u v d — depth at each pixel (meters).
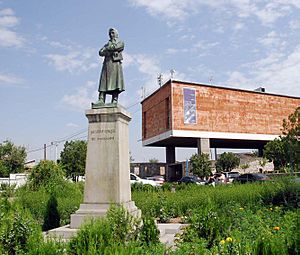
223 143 54.72
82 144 45.66
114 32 11.70
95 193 10.53
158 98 49.31
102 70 11.52
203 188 19.06
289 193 14.43
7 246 6.03
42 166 20.00
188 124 44.81
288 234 6.07
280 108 52.50
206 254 5.90
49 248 5.46
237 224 8.77
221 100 47.62
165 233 10.34
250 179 31.91
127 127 11.61
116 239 6.39
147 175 66.75
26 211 6.84
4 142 59.28
